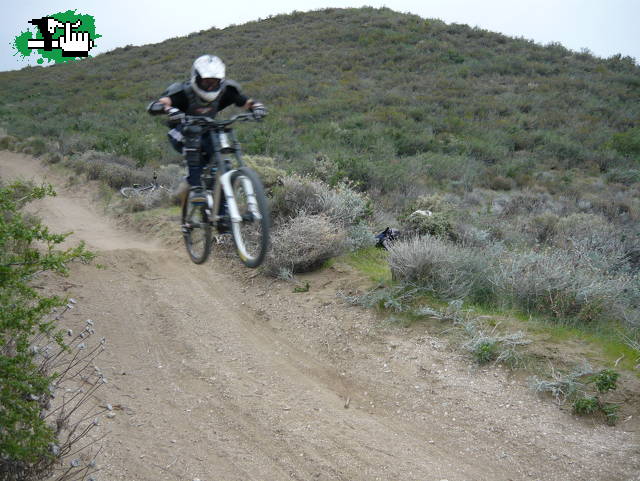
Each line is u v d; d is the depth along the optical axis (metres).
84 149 24.88
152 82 42.00
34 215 11.02
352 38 46.34
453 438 4.74
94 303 7.40
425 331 6.25
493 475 4.28
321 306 7.14
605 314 6.15
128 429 4.72
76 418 4.70
